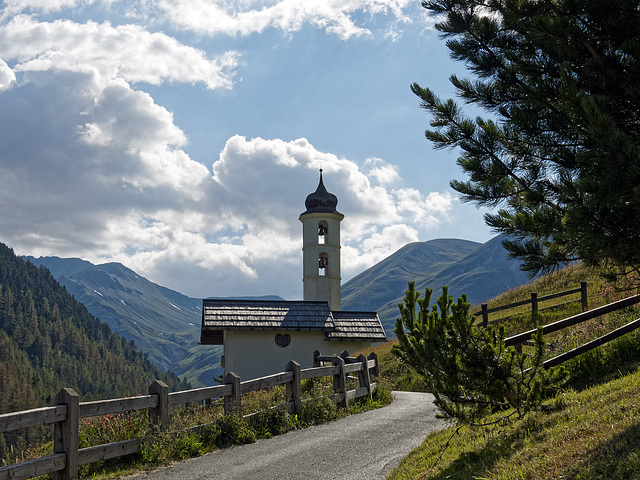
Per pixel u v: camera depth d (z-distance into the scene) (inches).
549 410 364.2
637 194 263.4
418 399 741.3
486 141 411.5
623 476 230.1
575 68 348.5
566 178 318.0
